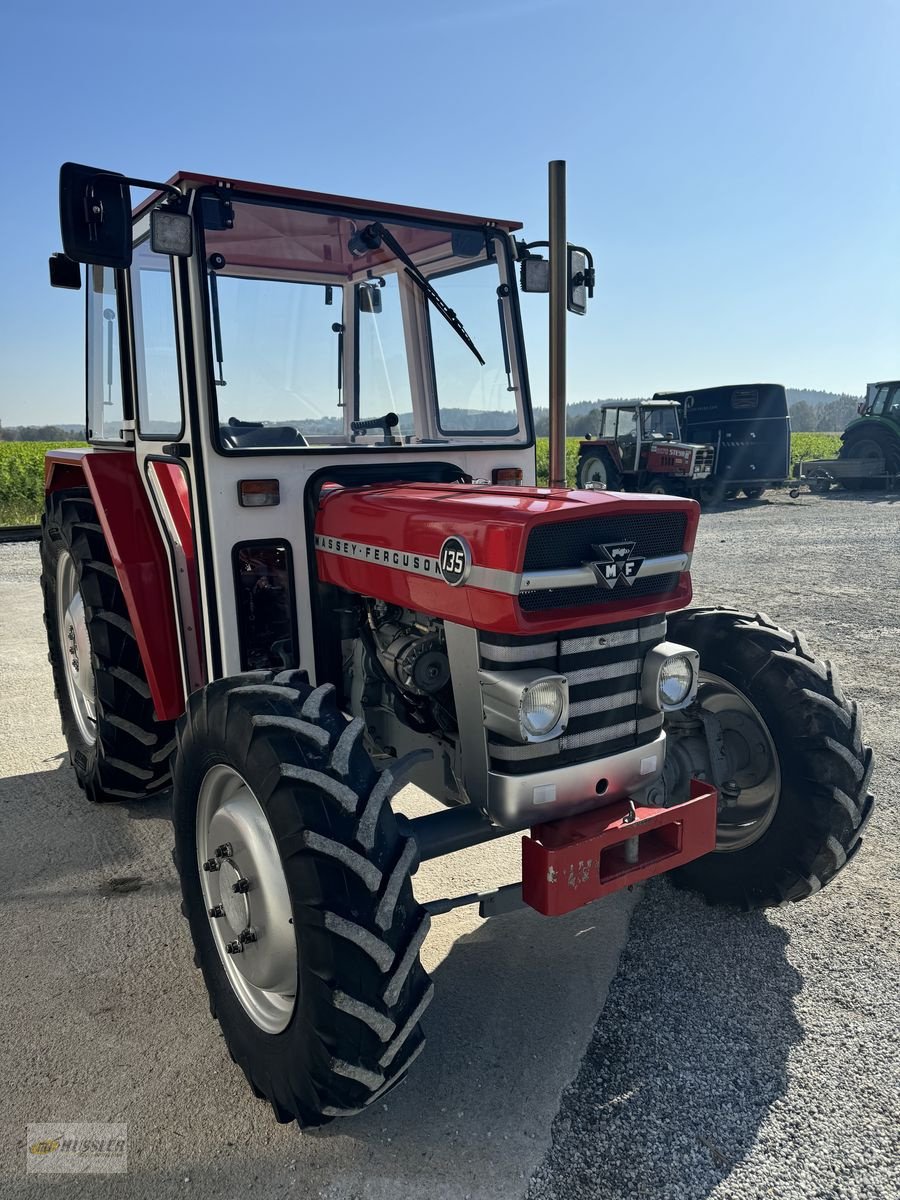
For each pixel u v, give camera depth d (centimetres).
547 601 214
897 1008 250
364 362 335
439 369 332
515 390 333
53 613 434
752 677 278
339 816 194
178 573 310
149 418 307
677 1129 207
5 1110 217
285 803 194
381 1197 191
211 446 266
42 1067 232
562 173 304
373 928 187
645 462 1748
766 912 301
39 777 424
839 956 275
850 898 309
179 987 266
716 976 266
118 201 231
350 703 291
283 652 288
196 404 265
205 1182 195
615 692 233
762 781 286
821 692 272
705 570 961
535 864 218
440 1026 245
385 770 206
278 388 313
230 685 229
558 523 212
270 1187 194
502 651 214
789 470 1869
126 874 332
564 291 314
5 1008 255
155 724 354
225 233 279
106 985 266
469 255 320
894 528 1321
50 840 359
